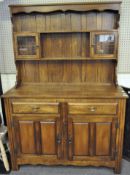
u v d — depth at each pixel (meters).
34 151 2.00
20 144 1.99
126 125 2.15
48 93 1.91
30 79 2.25
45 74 2.23
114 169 2.01
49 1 2.09
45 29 2.10
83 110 1.84
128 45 2.13
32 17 2.08
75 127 1.90
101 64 2.15
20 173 2.04
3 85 2.39
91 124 1.88
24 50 2.03
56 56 2.15
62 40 2.12
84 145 1.94
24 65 2.21
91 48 1.93
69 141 1.94
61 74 2.21
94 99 1.81
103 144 1.92
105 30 1.88
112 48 1.96
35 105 1.87
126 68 2.21
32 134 1.95
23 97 1.85
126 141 2.20
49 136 1.95
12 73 2.34
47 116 1.89
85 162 2.00
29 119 1.91
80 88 2.07
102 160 1.98
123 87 2.14
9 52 2.27
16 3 2.12
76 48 2.13
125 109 1.97
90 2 1.90
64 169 2.08
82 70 2.19
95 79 2.20
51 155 2.01
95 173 2.02
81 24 2.07
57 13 2.05
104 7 1.88
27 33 1.94
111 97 1.78
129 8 2.03
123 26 2.08
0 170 2.07
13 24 2.03
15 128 1.95
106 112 1.83
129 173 2.00
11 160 2.05
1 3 2.12
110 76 2.17
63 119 1.89
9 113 1.91
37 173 2.03
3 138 2.09
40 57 2.00
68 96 1.82
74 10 1.93
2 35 2.21
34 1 2.10
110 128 1.88
